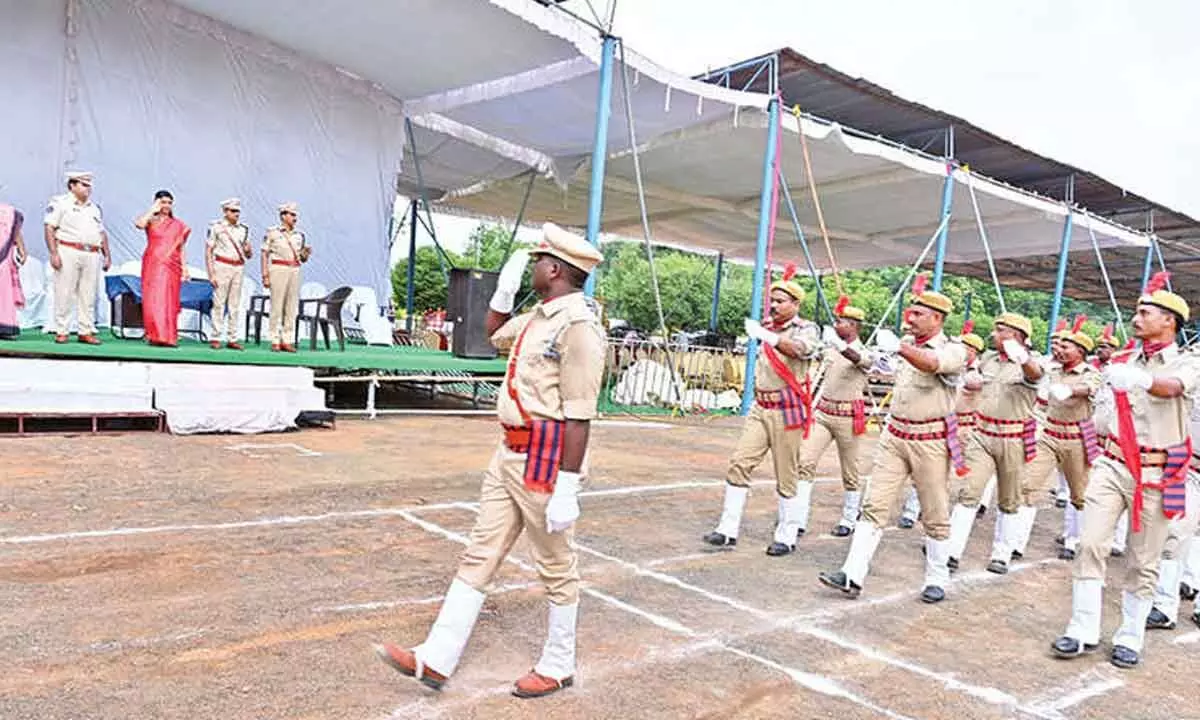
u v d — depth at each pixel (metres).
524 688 3.31
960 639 4.50
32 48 11.02
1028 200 18.00
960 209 19.03
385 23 12.07
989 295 38.12
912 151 16.08
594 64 12.51
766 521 6.88
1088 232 20.31
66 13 11.27
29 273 10.88
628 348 15.30
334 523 5.53
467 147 17.14
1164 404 4.32
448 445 9.01
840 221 21.64
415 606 4.17
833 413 6.48
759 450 5.84
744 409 14.95
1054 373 6.59
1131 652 4.34
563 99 14.16
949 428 5.00
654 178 18.75
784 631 4.35
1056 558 6.79
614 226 24.73
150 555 4.59
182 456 7.25
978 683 3.92
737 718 3.31
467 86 14.56
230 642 3.57
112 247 11.81
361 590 4.34
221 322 10.16
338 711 3.05
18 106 10.92
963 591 5.50
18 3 10.88
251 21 12.59
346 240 14.72
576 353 3.09
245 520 5.43
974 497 6.03
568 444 3.09
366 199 14.95
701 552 5.74
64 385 7.89
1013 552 6.67
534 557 3.38
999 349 6.12
